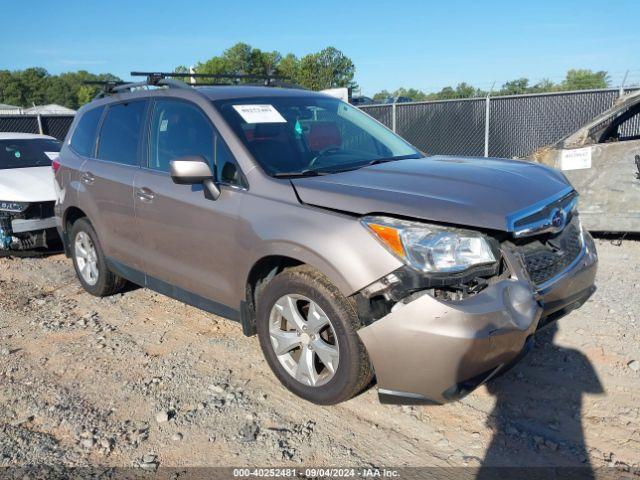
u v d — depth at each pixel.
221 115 3.85
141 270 4.56
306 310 3.42
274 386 3.63
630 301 4.76
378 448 2.98
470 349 2.73
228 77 4.86
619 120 7.07
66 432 3.19
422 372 2.83
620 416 3.18
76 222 5.41
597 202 6.51
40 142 8.40
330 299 3.04
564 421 3.16
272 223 3.30
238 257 3.55
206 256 3.83
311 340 3.28
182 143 4.10
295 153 3.79
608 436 3.01
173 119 4.24
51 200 6.72
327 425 3.19
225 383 3.68
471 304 2.78
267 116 4.00
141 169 4.43
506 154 12.80
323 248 3.02
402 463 2.86
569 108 11.85
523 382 3.57
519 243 3.08
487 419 3.20
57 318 4.95
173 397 3.53
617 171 6.37
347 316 3.02
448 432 3.10
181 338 4.43
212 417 3.30
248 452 2.97
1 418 3.35
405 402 2.96
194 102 4.07
